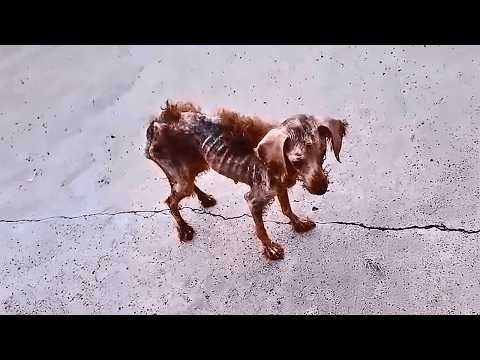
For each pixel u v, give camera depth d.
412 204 1.08
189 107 0.99
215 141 0.94
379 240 1.05
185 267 1.05
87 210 1.13
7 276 1.08
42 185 1.17
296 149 0.89
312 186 0.90
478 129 1.14
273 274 1.03
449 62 1.22
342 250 1.04
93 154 1.19
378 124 1.17
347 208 1.08
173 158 0.97
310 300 1.00
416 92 1.20
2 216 1.14
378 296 1.00
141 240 1.09
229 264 1.04
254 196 0.96
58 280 1.07
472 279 1.00
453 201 1.08
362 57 1.25
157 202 1.12
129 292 1.04
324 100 1.20
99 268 1.07
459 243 1.04
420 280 1.01
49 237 1.11
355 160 1.13
